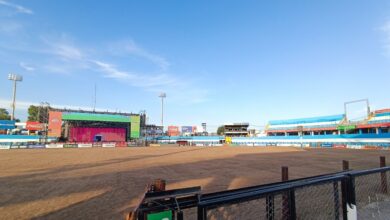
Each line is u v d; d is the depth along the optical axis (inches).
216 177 493.7
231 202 112.2
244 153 1317.7
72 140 2534.5
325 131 2775.6
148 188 115.6
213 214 220.8
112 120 2630.4
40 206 293.4
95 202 308.8
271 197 141.1
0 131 2669.8
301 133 2851.9
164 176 508.1
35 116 3462.1
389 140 1956.2
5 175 530.9
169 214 101.8
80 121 2630.4
